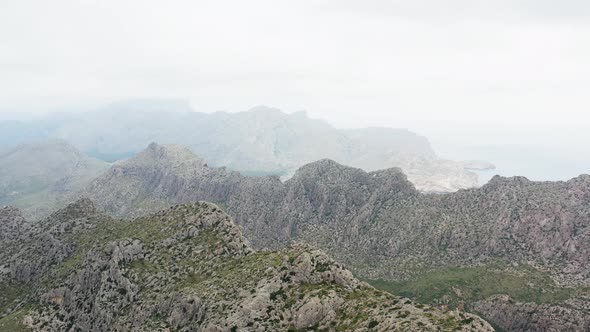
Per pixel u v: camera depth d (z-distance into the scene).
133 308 177.00
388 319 120.88
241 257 187.88
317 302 139.12
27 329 190.25
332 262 159.00
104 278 195.38
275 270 161.12
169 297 172.62
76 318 194.00
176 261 195.38
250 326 139.50
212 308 152.12
